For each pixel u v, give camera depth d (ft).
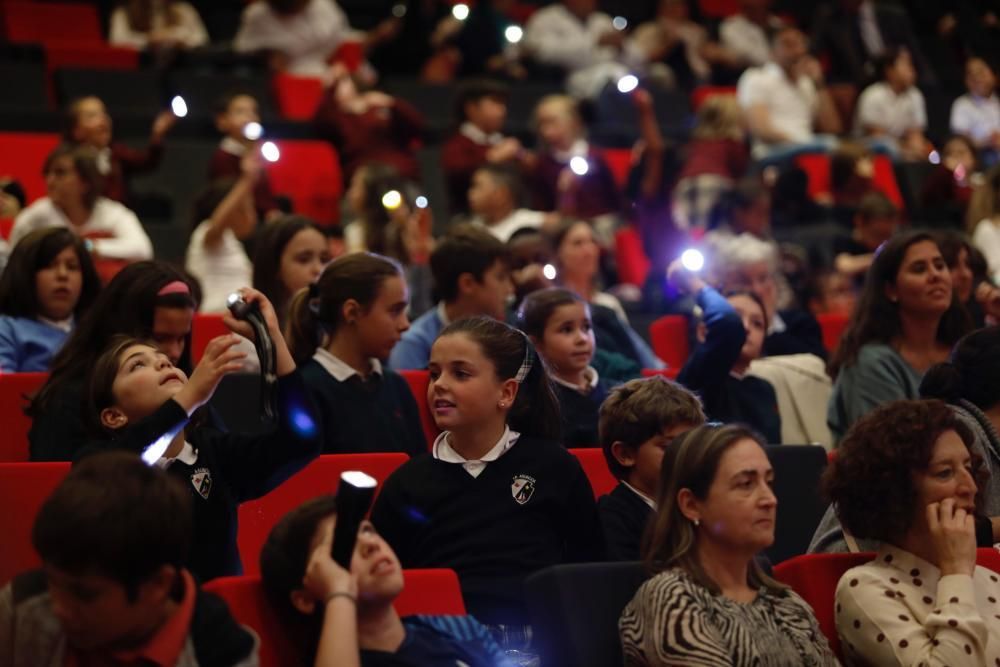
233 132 32.91
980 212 33.09
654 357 23.91
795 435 21.33
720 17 52.75
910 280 18.95
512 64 44.73
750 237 24.56
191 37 43.14
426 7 44.73
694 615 11.96
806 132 43.57
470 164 34.83
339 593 11.03
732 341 18.38
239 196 28.12
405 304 17.53
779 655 12.17
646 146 33.91
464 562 14.24
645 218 33.30
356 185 28.66
